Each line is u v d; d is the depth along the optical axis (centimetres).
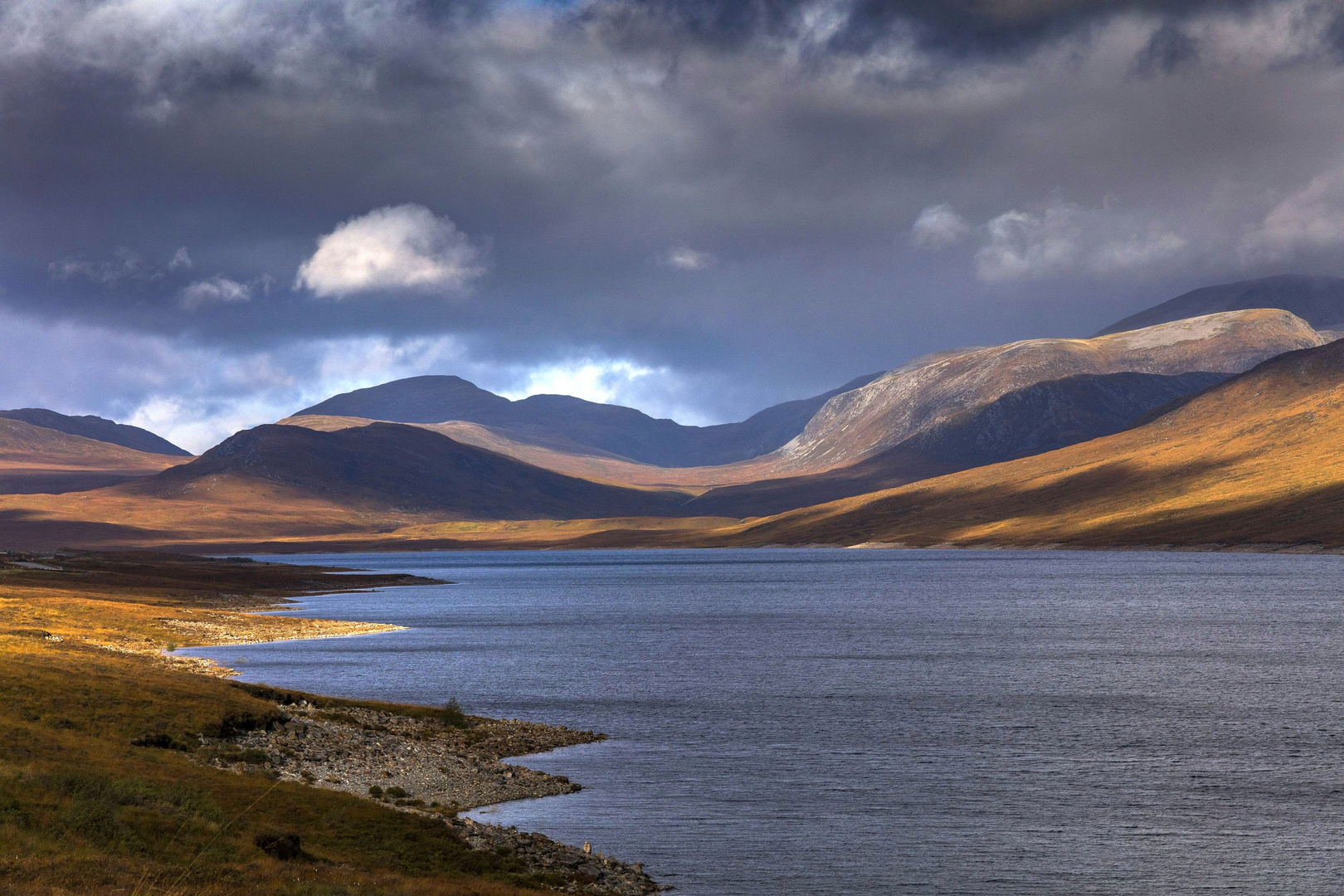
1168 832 4766
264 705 6141
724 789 5481
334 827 4159
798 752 6388
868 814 5050
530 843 4394
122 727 5144
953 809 5122
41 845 3155
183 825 3653
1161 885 4116
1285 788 5484
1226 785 5559
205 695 6050
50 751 4288
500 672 10119
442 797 5128
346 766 5472
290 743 5653
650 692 8831
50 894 2759
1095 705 7944
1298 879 4178
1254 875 4222
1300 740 6631
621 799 5281
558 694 8700
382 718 6675
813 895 4000
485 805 5103
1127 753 6300
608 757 6222
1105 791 5456
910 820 4953
